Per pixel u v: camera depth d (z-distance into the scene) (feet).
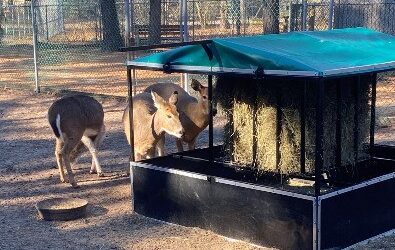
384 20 49.21
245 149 21.11
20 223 20.57
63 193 23.88
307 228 17.02
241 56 18.33
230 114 21.42
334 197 17.22
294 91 19.44
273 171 20.42
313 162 19.89
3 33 85.56
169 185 20.33
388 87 45.52
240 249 17.97
